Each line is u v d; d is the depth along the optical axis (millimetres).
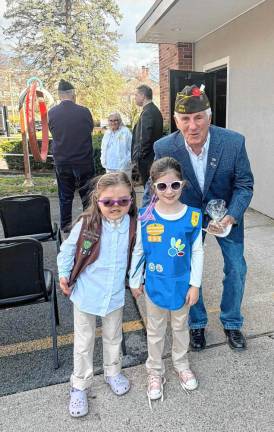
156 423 1929
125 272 2035
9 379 2273
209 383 2180
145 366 2340
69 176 4625
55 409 2039
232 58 5980
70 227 2014
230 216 2162
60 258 1976
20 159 10922
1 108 15219
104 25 23328
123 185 1881
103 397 2109
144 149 5043
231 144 2164
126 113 16344
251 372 2260
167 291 1995
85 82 22828
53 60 22906
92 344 2068
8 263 2193
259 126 5367
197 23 6105
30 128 7520
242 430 1870
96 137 9898
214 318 2832
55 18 22953
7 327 2854
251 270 3658
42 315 3010
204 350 2473
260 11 5062
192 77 6566
